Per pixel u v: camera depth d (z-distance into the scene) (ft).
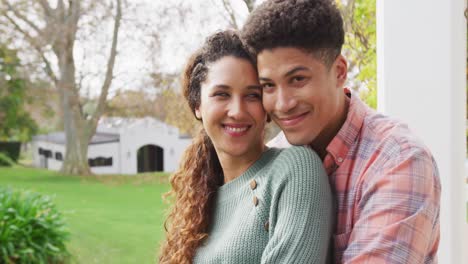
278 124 3.10
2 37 37.52
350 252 2.79
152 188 38.88
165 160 43.93
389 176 2.82
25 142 43.16
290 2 2.88
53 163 42.83
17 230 14.10
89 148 42.78
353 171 3.10
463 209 5.70
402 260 2.65
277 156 3.38
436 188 2.93
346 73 3.13
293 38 2.84
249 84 3.30
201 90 3.54
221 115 3.38
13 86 38.40
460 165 5.65
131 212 30.45
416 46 5.61
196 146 3.93
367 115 3.25
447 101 5.55
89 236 24.34
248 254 3.17
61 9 38.01
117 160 43.37
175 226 4.03
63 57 38.47
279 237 2.96
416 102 5.65
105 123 40.37
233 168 3.60
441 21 5.52
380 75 5.82
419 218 2.72
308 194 2.98
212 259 3.34
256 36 2.92
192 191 3.80
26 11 37.50
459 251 5.68
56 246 15.76
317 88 2.92
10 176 41.93
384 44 5.72
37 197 15.98
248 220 3.25
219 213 3.61
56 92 39.34
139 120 41.16
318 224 2.91
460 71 5.65
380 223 2.74
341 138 3.18
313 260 2.83
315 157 3.12
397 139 2.95
